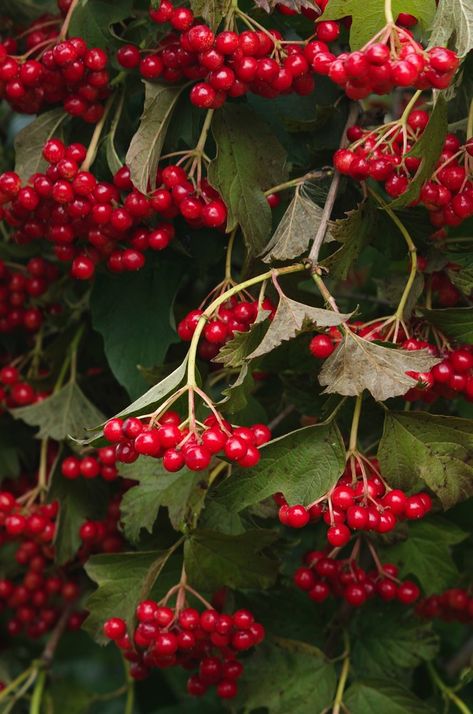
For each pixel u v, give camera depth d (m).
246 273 1.03
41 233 1.06
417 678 1.18
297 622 1.11
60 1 1.07
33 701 1.17
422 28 0.99
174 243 1.07
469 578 1.13
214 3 0.99
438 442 0.97
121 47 1.04
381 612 1.11
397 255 1.05
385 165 0.99
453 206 1.00
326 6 0.98
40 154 1.06
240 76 0.99
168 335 1.10
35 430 1.16
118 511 1.13
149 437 0.93
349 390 0.95
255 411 1.08
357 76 0.94
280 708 1.08
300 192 1.04
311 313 0.96
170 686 1.25
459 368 0.99
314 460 0.97
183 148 1.11
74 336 1.15
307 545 1.13
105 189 1.02
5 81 1.04
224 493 0.97
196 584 1.02
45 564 1.17
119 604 1.04
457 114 1.06
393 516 0.96
